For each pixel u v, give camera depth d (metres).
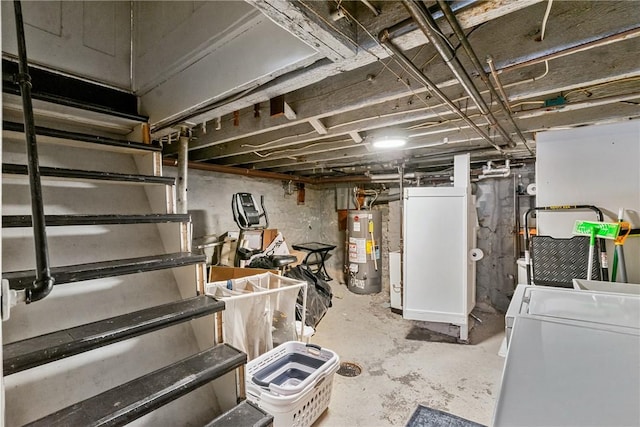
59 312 1.24
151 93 1.95
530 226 3.80
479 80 1.77
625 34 1.11
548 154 2.44
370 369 2.61
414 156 3.80
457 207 3.02
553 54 1.26
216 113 1.79
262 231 4.41
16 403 1.04
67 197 1.48
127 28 2.02
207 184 4.25
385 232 5.24
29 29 1.63
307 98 2.07
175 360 1.43
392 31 1.10
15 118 1.50
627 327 0.96
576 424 0.62
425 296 3.12
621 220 2.13
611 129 2.25
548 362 0.80
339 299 4.61
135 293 1.47
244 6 1.37
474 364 2.69
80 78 1.82
